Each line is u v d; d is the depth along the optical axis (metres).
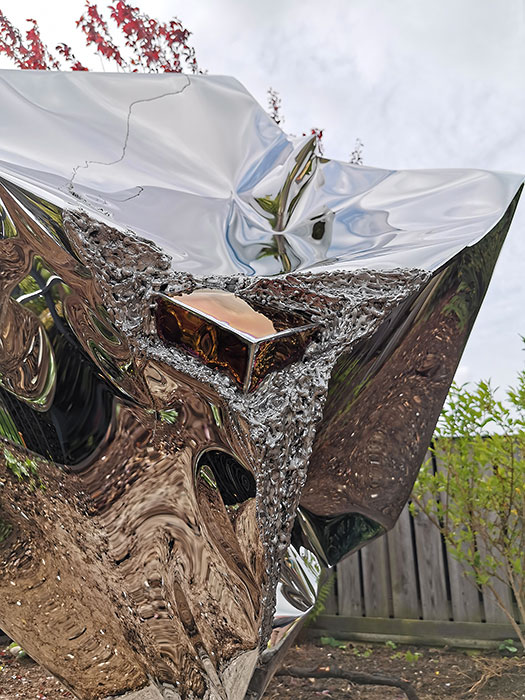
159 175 0.85
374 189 1.07
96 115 0.87
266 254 0.81
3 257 0.63
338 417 0.80
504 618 2.98
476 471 2.49
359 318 0.67
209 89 1.06
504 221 0.89
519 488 2.43
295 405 0.59
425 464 2.63
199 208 0.82
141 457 0.65
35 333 0.65
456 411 2.44
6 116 0.78
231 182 0.93
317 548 0.89
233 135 1.01
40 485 0.70
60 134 0.80
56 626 0.75
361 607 3.23
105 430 0.65
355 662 2.73
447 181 1.03
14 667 2.25
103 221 0.61
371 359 0.76
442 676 2.51
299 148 1.06
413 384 0.99
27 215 0.61
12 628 0.78
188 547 0.66
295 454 0.59
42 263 0.62
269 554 0.58
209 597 0.66
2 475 0.73
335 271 0.70
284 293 0.66
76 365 0.65
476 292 0.93
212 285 0.64
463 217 0.91
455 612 3.07
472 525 2.54
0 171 0.62
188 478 0.64
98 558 0.70
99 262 0.59
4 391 0.69
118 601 0.71
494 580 3.01
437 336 0.94
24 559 0.74
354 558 3.30
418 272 0.73
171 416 0.62
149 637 0.71
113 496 0.67
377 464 1.01
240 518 0.61
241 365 0.59
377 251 0.83
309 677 2.27
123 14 3.00
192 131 0.97
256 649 0.63
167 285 0.61
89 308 0.61
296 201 0.98
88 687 0.78
